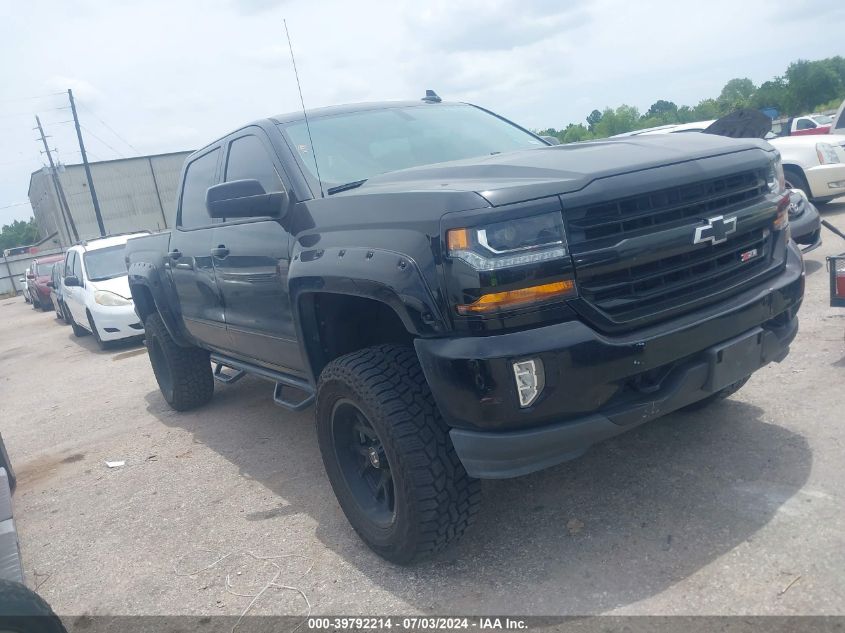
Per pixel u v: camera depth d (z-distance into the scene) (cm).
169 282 546
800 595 250
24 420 736
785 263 324
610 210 264
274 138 398
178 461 504
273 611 296
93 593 339
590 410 264
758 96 7569
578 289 257
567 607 265
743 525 296
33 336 1602
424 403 287
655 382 282
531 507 341
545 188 259
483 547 315
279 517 384
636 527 309
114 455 546
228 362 509
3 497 363
